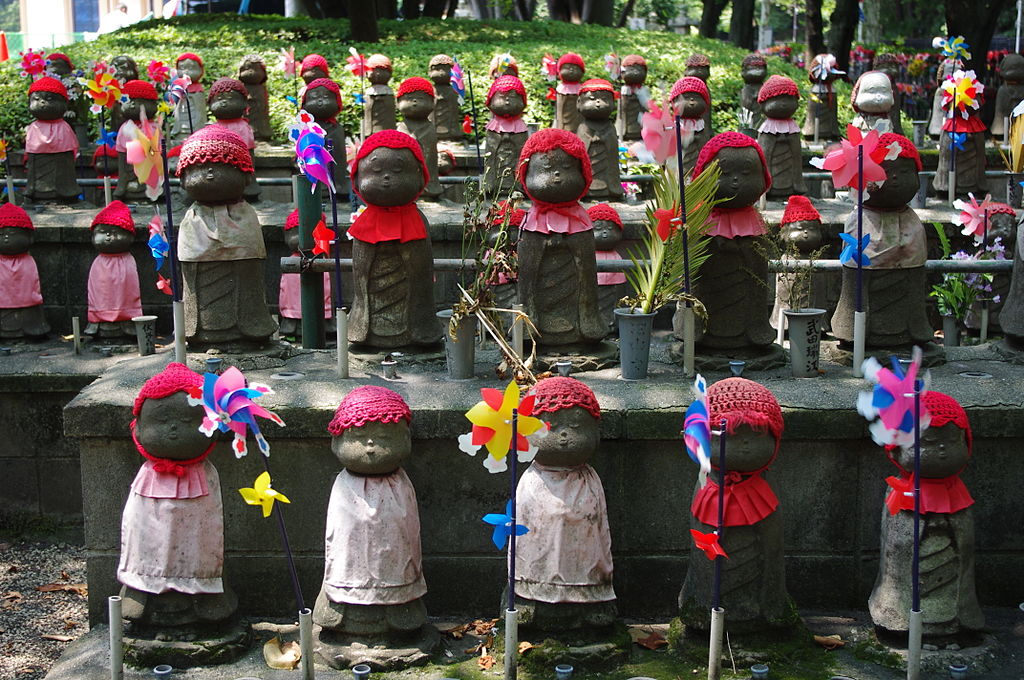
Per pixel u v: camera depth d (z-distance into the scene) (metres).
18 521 7.30
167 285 6.68
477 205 6.27
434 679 5.02
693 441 4.62
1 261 7.70
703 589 5.14
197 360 6.11
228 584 5.41
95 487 5.62
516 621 4.76
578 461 5.09
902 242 6.00
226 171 6.02
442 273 8.98
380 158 6.00
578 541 5.10
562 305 6.02
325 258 6.60
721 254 5.93
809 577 5.71
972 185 10.94
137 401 5.15
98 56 15.70
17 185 10.57
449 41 18.55
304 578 5.70
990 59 20.03
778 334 7.15
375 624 5.14
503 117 10.83
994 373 5.98
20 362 7.29
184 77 10.79
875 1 22.19
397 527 5.12
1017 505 5.66
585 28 21.11
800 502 5.65
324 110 10.19
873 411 4.67
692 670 5.09
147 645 5.14
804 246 7.58
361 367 6.16
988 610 5.67
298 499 5.65
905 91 19.44
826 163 5.65
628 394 5.61
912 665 4.75
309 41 18.34
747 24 22.50
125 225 7.67
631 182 10.96
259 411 4.61
